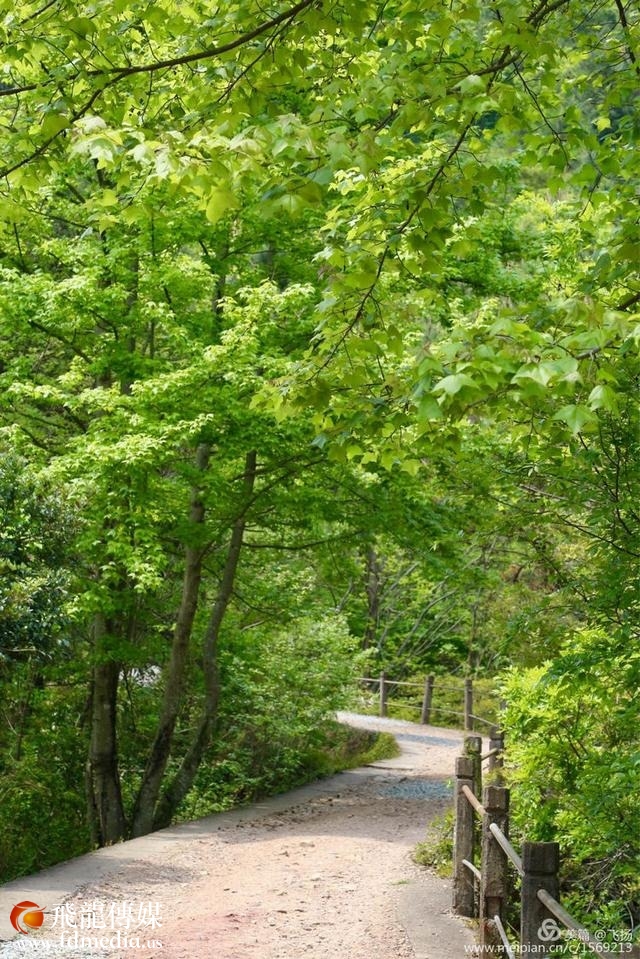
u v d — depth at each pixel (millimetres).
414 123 4984
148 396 12211
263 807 14328
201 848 10891
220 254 14289
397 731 24266
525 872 5102
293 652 18672
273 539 18578
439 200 5000
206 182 4320
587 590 6508
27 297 12625
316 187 4449
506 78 5945
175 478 14594
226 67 5246
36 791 13906
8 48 5320
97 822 15430
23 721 14820
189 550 15203
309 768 18281
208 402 12453
